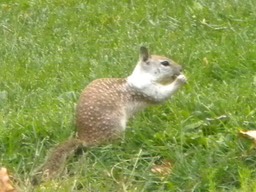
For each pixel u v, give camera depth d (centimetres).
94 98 1041
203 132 1070
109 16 1492
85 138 1033
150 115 1106
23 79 1258
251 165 997
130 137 1055
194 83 1181
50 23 1497
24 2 1605
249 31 1346
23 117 1108
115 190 967
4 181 971
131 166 1014
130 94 1049
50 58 1334
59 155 1009
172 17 1450
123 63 1277
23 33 1470
